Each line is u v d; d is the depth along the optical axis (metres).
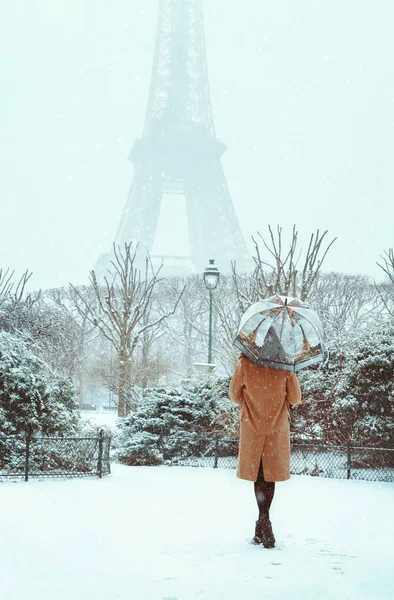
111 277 46.41
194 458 12.95
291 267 16.88
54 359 31.09
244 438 5.56
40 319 25.89
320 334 5.61
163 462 12.59
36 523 6.21
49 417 10.83
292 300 5.68
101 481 9.72
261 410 5.51
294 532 5.97
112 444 13.79
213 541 5.55
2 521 6.27
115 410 47.53
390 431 11.03
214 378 14.23
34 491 8.39
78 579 4.34
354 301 35.62
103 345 42.34
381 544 5.47
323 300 34.81
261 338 5.54
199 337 41.94
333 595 4.00
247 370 5.63
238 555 5.02
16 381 10.66
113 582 4.27
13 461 10.21
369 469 11.03
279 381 5.59
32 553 5.03
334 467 11.05
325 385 11.99
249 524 6.38
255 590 4.10
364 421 11.19
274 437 5.48
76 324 36.28
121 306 35.56
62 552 5.08
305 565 4.73
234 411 12.55
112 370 28.03
